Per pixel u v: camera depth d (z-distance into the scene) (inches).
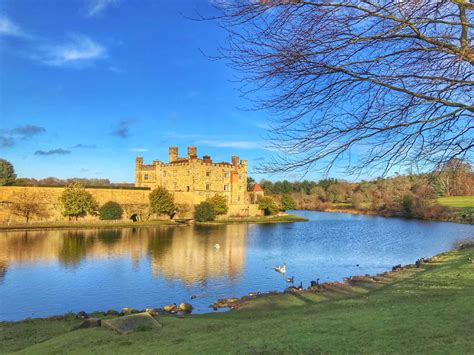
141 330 574.6
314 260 1672.0
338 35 260.7
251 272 1414.9
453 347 364.8
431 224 3361.2
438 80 273.0
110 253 1796.3
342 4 253.8
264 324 560.1
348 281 1175.0
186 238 2406.5
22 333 660.1
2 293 1109.7
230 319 701.3
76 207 3100.4
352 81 270.8
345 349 391.2
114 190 3489.2
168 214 3661.4
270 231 2886.3
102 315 831.7
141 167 4168.3
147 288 1168.8
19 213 2960.1
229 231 2876.5
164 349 457.1
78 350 486.9
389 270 1448.1
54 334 648.4
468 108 253.6
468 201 4141.2
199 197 3880.4
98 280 1268.5
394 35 256.8
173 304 958.4
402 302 679.1
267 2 255.3
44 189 3127.5
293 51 260.2
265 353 401.7
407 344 387.9
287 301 948.6
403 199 4037.9
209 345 450.6
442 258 1407.5
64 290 1141.1
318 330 482.9
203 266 1520.7
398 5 247.8
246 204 4062.5
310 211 5615.2
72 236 2397.9
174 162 4045.3
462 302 588.1
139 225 3107.8
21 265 1496.1
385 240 2357.3
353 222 3673.7
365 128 272.7
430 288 839.1
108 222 3198.8
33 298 1062.4
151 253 1815.9
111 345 496.4
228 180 4101.9
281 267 1459.2
